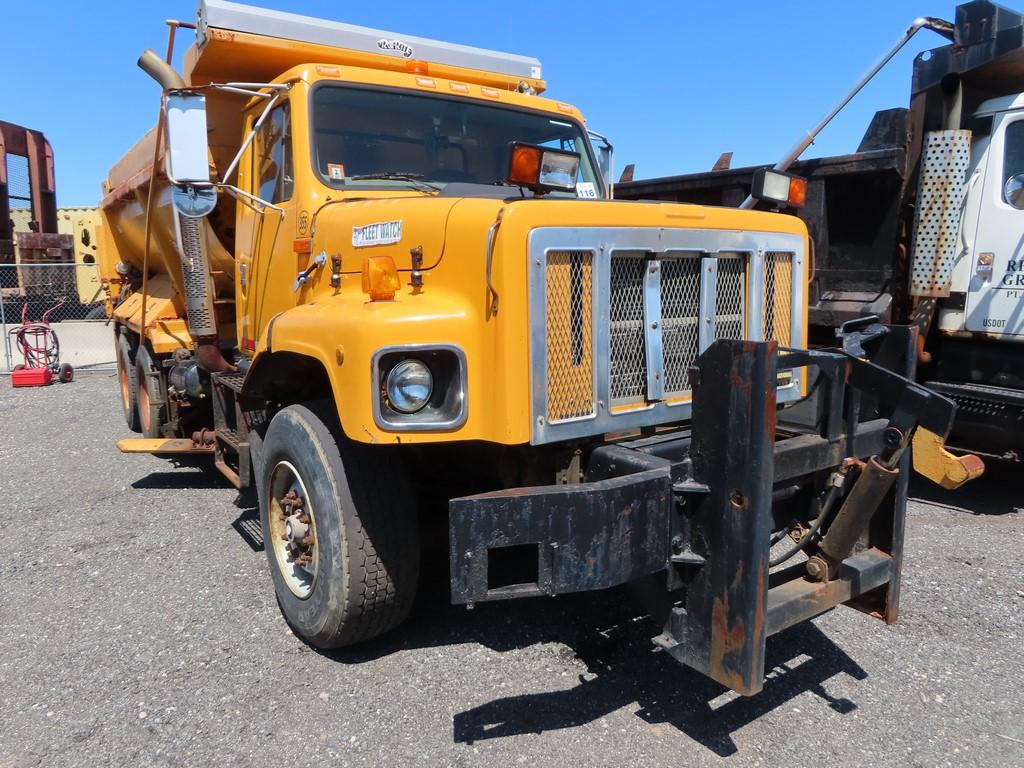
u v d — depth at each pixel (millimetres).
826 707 3002
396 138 4191
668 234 2975
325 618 3211
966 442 5988
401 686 3156
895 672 3271
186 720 2939
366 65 4840
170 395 6719
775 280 3430
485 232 2707
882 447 2881
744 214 3273
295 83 3988
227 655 3436
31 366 12961
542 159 3117
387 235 3203
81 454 7477
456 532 2457
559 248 2699
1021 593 4070
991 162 5805
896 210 6070
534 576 3281
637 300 2979
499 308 2658
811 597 2746
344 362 2814
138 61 4594
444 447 3432
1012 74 5879
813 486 3199
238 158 3980
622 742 2770
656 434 3129
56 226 20844
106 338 16734
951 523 5281
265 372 3811
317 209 3826
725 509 2494
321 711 2986
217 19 4340
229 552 4719
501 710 2980
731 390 2451
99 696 3115
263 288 4469
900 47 5844
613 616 3748
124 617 3838
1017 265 5652
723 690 3113
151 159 5984
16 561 4621
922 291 5914
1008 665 3336
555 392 2754
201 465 7004
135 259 8336
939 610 3869
